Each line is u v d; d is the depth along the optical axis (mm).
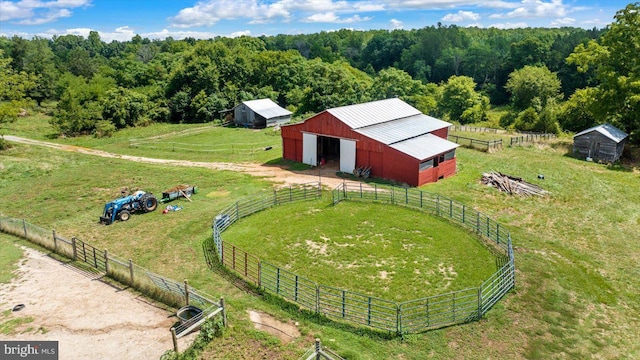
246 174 43531
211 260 24438
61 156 52156
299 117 83875
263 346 16719
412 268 23484
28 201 35844
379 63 174375
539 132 68875
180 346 16703
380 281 22125
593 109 56469
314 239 27406
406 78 100750
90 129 73688
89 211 33406
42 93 105250
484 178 39969
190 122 89188
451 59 152250
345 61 163500
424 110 95875
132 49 182625
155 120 88938
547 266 23922
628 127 55656
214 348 16594
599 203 34938
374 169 41219
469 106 97812
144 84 109125
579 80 114062
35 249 26234
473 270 23219
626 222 31141
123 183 40875
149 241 27375
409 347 16891
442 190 37219
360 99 89188
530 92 97750
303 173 43469
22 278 22516
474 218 30797
